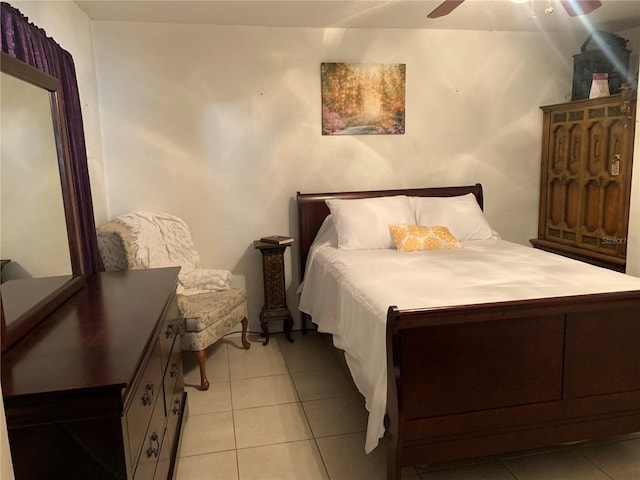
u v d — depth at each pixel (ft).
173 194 11.78
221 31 11.43
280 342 12.14
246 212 12.23
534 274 8.25
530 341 6.20
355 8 10.36
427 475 6.84
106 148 11.28
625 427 6.67
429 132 12.91
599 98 11.51
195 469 7.11
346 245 10.97
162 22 11.12
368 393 6.85
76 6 9.80
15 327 4.81
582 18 11.76
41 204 6.04
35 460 3.92
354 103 12.33
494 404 6.22
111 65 11.05
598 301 6.15
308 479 6.85
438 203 12.05
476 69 12.89
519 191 13.73
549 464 7.02
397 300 6.91
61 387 3.81
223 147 11.86
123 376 3.99
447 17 11.34
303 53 11.89
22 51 6.40
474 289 7.36
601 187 11.68
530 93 13.30
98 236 9.31
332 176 12.53
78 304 6.17
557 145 13.08
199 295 10.50
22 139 5.66
